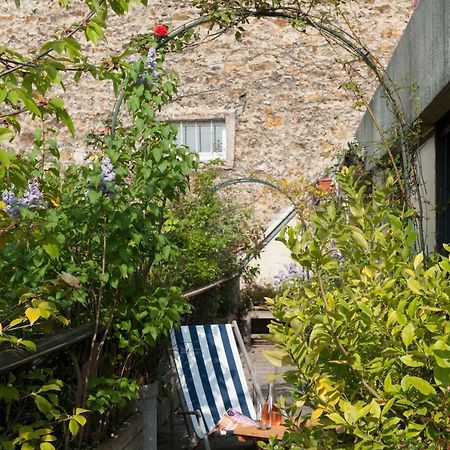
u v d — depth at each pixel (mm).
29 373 2891
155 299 3682
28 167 2465
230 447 5164
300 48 11359
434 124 4879
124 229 3445
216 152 11453
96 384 3338
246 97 11430
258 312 10086
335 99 11250
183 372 5199
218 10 5211
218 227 8789
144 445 4148
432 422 2016
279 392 6723
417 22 4465
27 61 2570
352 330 2229
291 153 11320
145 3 2891
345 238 2586
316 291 2439
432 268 2164
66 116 2617
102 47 11609
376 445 2037
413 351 2047
